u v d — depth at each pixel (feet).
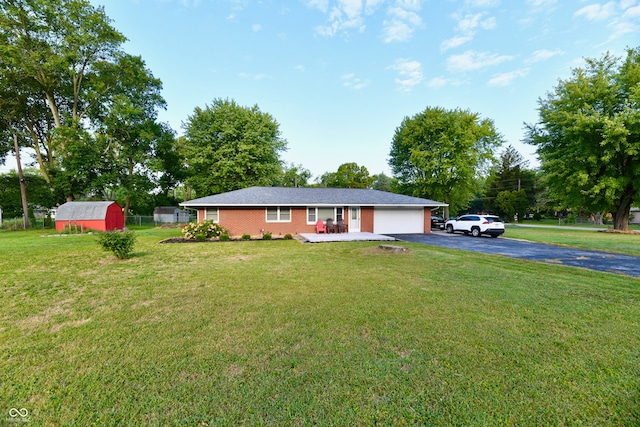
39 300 16.67
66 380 8.92
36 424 7.16
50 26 69.72
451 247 40.86
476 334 12.19
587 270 24.63
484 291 18.40
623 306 15.67
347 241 46.75
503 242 47.73
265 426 7.11
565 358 10.30
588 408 7.79
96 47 75.36
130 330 12.62
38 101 82.33
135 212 130.62
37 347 11.04
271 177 102.37
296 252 35.12
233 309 15.23
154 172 96.37
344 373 9.30
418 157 92.68
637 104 61.26
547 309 15.19
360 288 19.13
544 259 31.22
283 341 11.56
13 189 93.81
